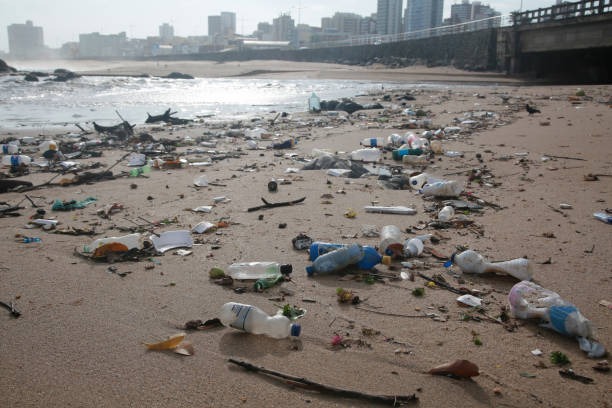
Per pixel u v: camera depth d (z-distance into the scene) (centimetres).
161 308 412
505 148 1127
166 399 298
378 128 1492
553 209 685
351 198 748
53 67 12231
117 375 321
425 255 529
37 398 298
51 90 3631
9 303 418
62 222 639
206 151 1162
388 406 296
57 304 417
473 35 5069
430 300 430
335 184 833
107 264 505
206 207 691
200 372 326
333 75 5409
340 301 426
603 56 3534
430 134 1291
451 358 344
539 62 4109
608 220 621
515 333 378
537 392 309
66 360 337
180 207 705
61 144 1259
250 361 339
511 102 2044
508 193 775
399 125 1513
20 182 827
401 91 2930
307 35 18588
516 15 4269
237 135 1421
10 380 315
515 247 547
